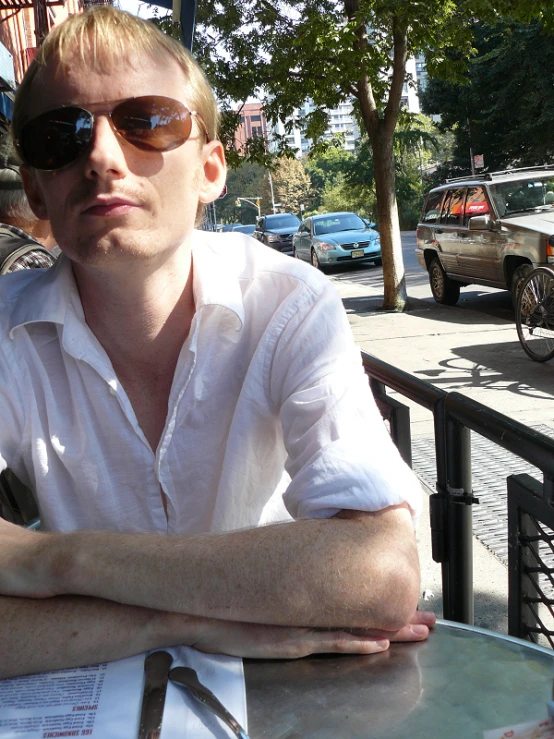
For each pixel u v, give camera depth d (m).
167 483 1.54
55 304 1.47
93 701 1.04
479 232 11.38
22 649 1.12
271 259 1.57
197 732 0.96
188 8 5.38
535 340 7.87
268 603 1.14
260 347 1.50
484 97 34.47
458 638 1.18
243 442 1.54
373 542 1.22
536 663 1.08
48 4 9.48
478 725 0.95
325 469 1.31
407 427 2.18
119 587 1.16
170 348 1.52
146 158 1.38
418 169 48.12
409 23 10.80
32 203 1.56
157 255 1.41
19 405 1.52
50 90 1.40
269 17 12.08
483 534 3.62
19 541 1.23
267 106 13.16
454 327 10.56
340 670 1.10
